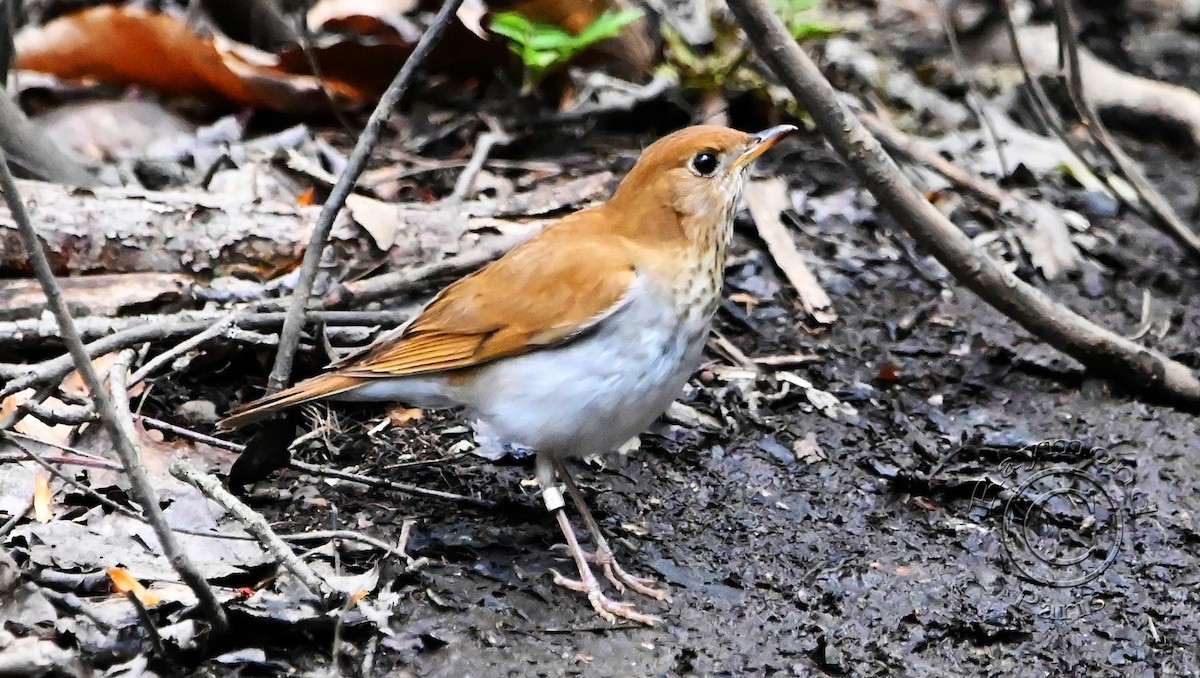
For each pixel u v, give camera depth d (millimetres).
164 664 7637
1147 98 16406
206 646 7750
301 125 13586
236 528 9000
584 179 12633
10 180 6414
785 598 8914
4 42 12234
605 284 8539
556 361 8648
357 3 14594
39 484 9156
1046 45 17156
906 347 11906
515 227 11812
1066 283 13016
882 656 8383
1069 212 14164
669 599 8805
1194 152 16109
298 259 11125
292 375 10695
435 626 8289
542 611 8578
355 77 14031
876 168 10641
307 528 9148
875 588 9070
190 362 10438
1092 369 11430
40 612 7754
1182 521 9977
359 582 8367
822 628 8617
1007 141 15273
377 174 13047
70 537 8703
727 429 10773
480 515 9531
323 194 12516
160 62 13719
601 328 8578
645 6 14570
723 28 14695
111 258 10672
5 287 10398
